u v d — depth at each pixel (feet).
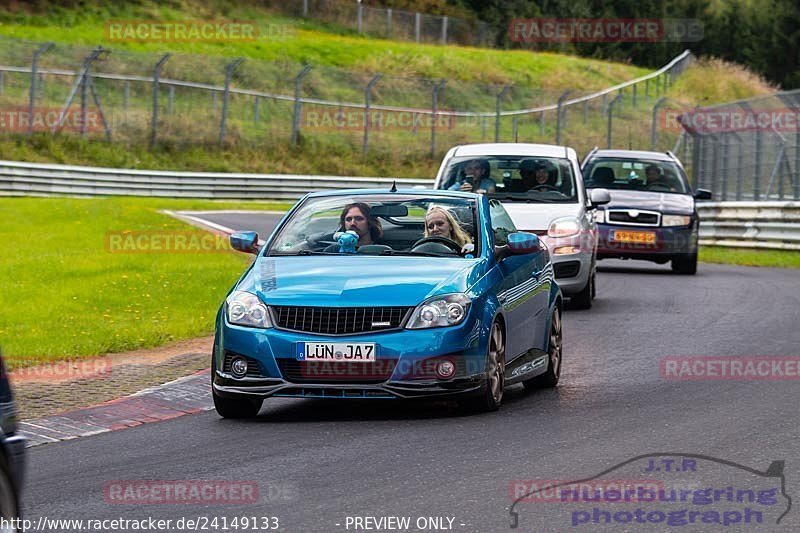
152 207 373.81
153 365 137.90
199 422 106.42
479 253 114.32
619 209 257.34
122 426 104.94
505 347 111.75
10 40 550.77
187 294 199.52
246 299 106.52
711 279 248.73
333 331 103.50
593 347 151.64
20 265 223.30
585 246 190.19
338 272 108.58
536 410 109.60
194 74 597.93
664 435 96.63
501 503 75.31
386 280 106.52
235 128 549.13
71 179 428.56
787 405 110.11
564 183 198.08
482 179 196.95
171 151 516.73
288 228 118.93
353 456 89.86
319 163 551.59
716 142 391.45
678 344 152.66
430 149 593.42
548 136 639.76
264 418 108.37
